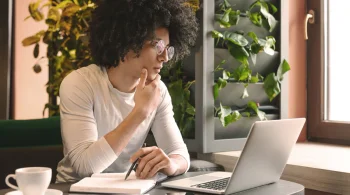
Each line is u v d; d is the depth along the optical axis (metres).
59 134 1.97
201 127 2.19
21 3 3.00
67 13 2.55
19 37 3.00
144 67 1.60
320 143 2.57
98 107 1.62
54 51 2.71
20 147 1.89
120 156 1.71
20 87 3.02
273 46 2.40
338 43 2.53
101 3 1.70
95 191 1.19
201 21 2.17
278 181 1.44
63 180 1.65
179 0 1.77
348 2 2.47
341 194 1.71
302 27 2.64
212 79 2.21
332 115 2.57
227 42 2.26
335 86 2.55
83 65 2.57
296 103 2.63
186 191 1.25
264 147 1.25
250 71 2.28
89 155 1.45
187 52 1.88
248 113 2.34
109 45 1.61
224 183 1.32
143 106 1.50
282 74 2.41
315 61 2.61
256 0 2.38
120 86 1.66
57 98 2.86
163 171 1.44
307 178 1.84
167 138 1.78
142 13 1.58
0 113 2.83
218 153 2.22
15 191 1.15
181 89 2.26
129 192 1.18
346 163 1.89
